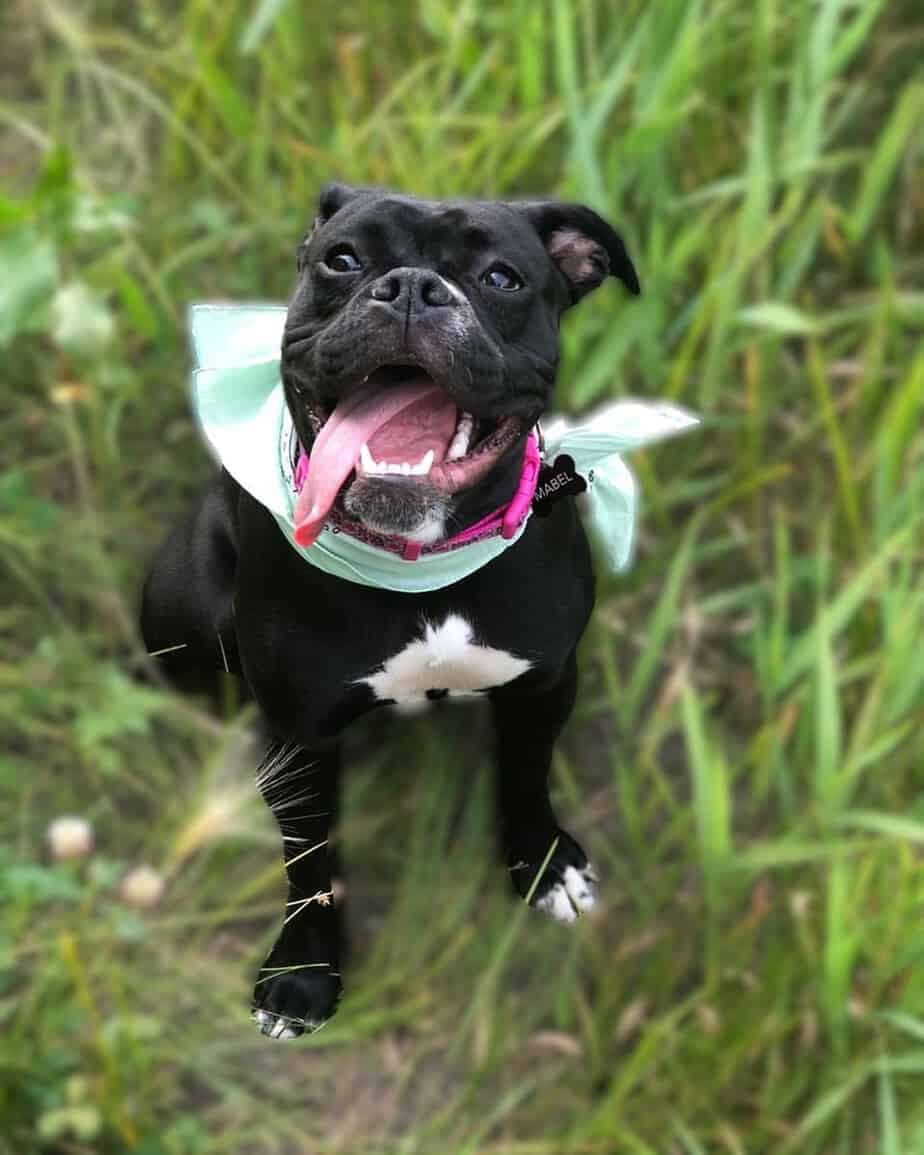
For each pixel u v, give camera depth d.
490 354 1.38
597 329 1.87
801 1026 1.70
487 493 1.44
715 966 1.70
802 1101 1.69
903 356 1.96
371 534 1.43
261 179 1.96
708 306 1.83
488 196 1.90
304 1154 1.70
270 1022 1.59
